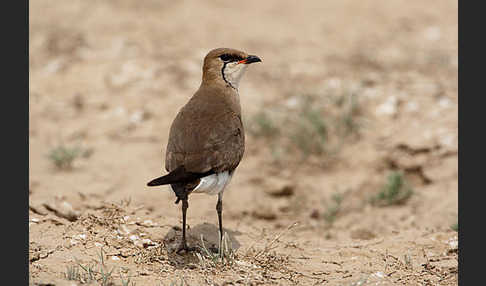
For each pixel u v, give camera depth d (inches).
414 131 595.2
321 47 824.3
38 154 576.4
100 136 609.9
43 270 327.0
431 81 701.9
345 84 687.1
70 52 765.9
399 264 372.5
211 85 392.8
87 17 873.5
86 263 340.5
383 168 569.3
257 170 566.9
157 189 508.1
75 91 685.9
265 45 821.9
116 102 662.5
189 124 363.6
